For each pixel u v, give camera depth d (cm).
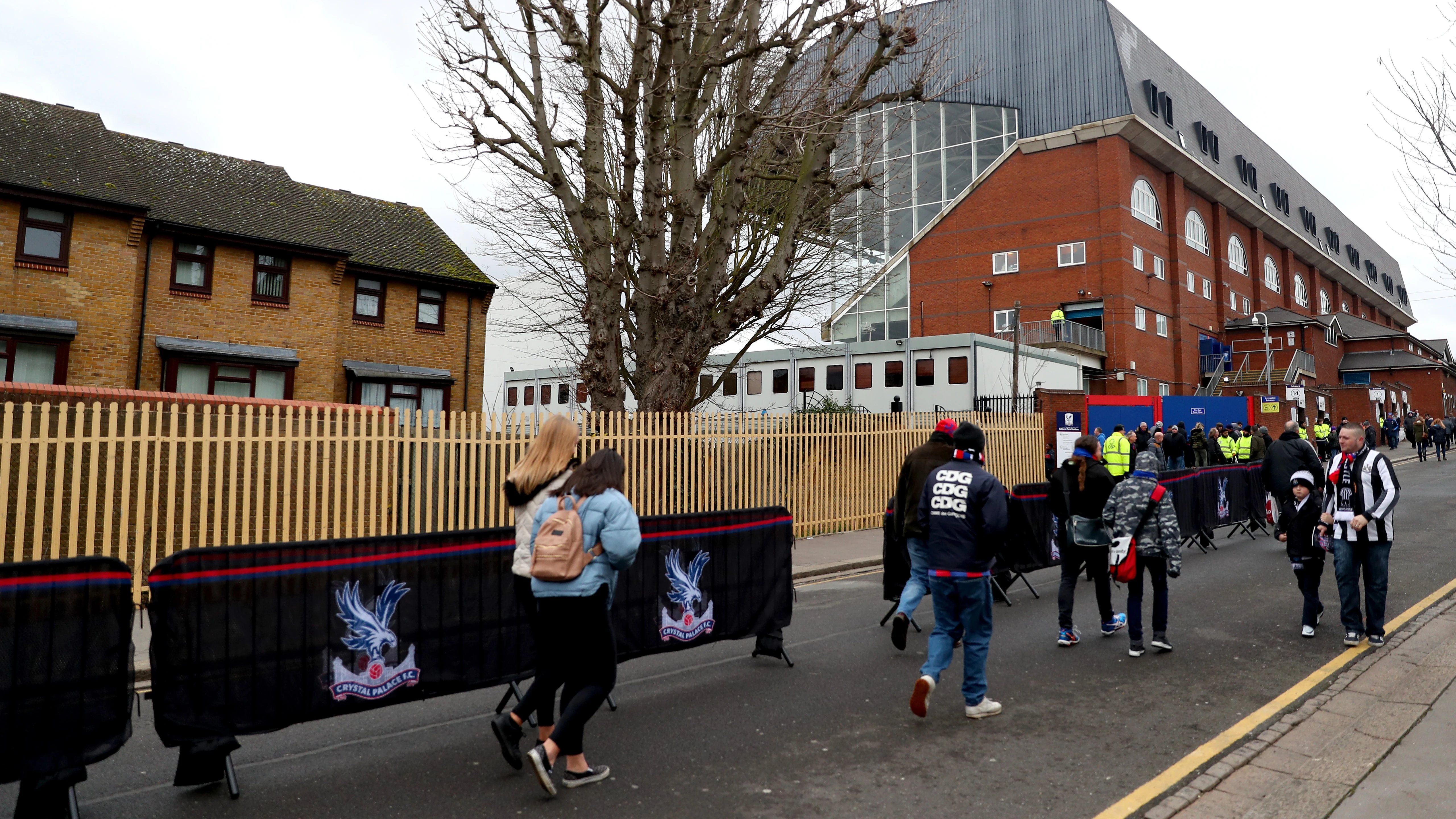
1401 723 476
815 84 1410
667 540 612
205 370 1903
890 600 805
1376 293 7644
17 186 1642
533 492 445
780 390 3478
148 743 493
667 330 1231
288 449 895
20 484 764
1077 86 4347
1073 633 694
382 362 2225
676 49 1199
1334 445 2503
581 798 403
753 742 479
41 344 1689
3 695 364
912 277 4675
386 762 455
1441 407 5694
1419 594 858
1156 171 4428
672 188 1236
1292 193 6244
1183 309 4459
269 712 436
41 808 369
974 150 4700
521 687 600
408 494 975
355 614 471
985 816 378
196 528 854
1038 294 4225
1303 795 389
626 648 581
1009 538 902
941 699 560
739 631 649
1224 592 921
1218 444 2275
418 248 2384
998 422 1752
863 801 396
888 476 1517
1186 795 394
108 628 394
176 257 1892
